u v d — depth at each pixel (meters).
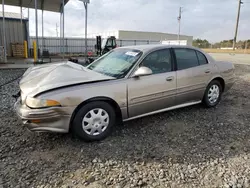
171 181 2.13
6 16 16.69
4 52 11.42
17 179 2.11
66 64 4.05
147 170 2.30
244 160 2.52
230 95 5.36
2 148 2.66
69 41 26.41
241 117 3.86
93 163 2.41
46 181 2.09
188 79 3.72
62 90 2.64
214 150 2.74
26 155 2.53
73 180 2.12
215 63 4.24
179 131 3.26
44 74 3.26
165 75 3.42
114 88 2.92
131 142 2.90
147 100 3.26
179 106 3.76
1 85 6.08
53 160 2.45
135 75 3.09
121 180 2.13
